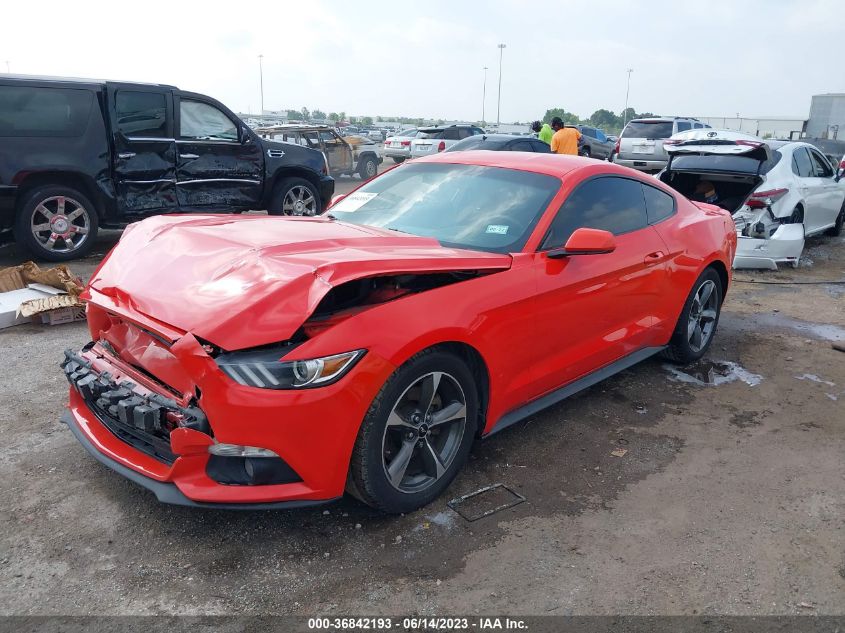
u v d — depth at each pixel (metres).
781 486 3.39
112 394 2.78
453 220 3.76
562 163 4.09
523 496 3.21
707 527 3.02
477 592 2.55
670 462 3.60
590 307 3.80
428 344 2.84
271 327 2.50
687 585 2.63
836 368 5.13
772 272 8.50
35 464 3.32
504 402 3.41
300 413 2.52
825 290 7.66
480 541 2.85
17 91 7.13
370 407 2.72
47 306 5.37
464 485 3.29
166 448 2.71
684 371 4.98
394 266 2.80
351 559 2.71
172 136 8.32
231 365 2.47
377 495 2.83
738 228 8.07
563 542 2.87
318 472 2.63
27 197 7.42
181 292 2.75
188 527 2.87
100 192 7.84
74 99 7.50
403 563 2.69
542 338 3.52
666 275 4.42
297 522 2.93
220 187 8.93
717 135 7.87
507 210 3.71
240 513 2.98
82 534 2.80
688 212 4.87
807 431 4.04
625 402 4.37
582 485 3.33
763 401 4.47
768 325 6.25
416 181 4.21
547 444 3.75
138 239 3.34
